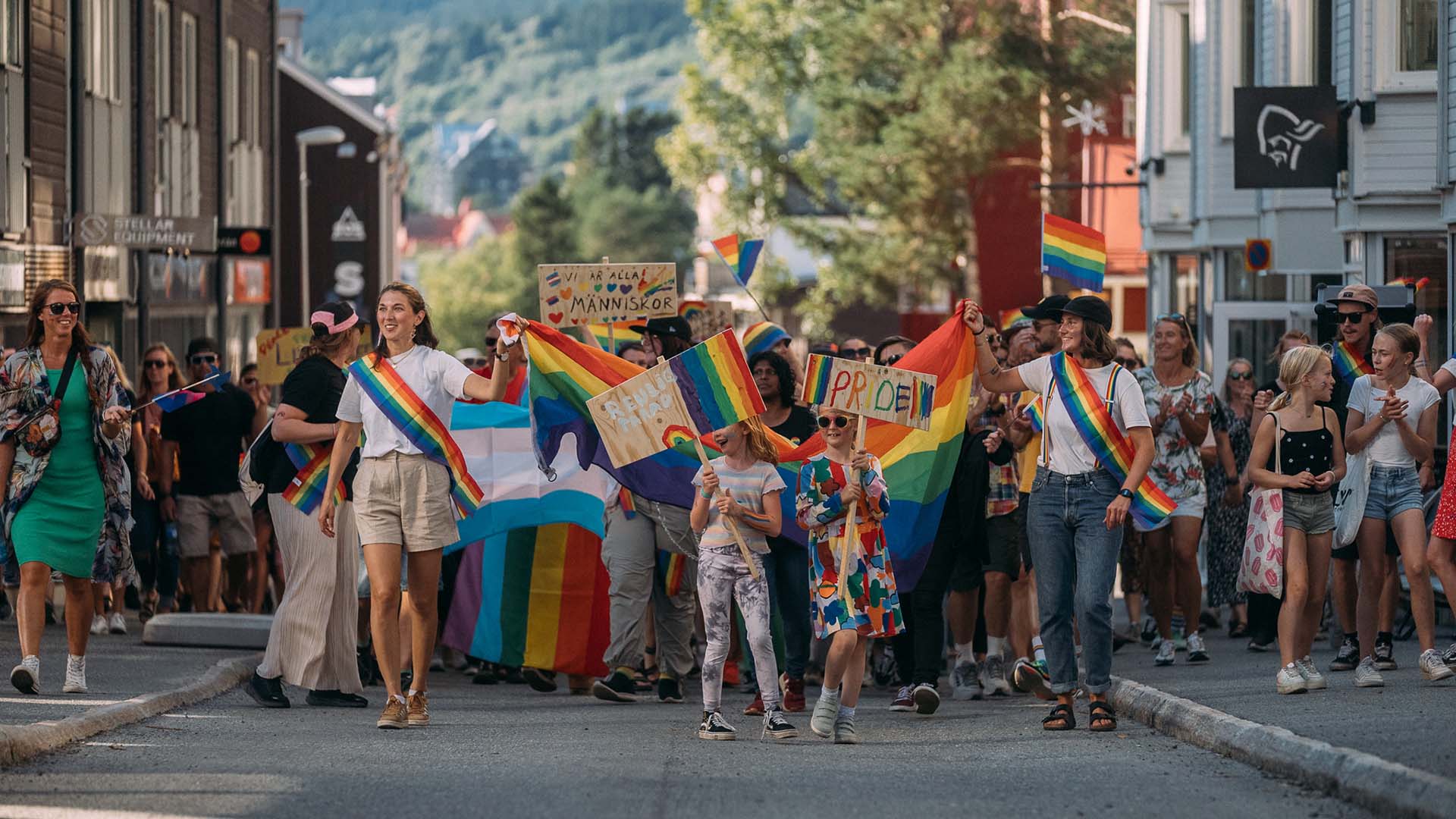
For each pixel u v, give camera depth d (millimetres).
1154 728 14547
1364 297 16859
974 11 65812
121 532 15148
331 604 15867
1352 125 26938
